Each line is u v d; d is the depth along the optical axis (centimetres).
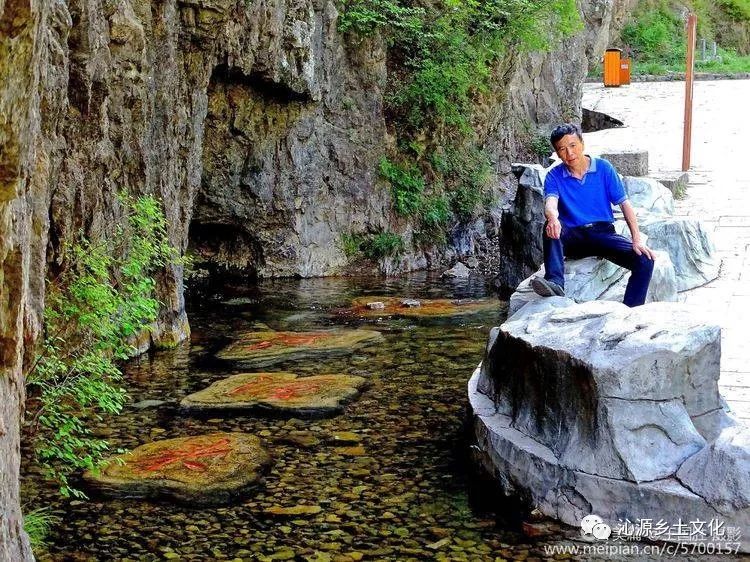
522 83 2250
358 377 845
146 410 761
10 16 304
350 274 1614
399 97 1689
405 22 1616
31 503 562
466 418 670
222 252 1584
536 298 716
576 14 2034
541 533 505
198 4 1118
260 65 1373
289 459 641
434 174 1775
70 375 689
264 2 1323
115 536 517
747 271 928
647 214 986
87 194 844
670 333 521
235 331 1092
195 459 625
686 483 488
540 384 553
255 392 791
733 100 2241
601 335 533
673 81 2934
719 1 4125
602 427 506
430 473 609
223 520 539
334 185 1625
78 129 831
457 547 495
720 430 524
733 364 653
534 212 1245
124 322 746
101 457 636
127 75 913
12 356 362
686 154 1384
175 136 1060
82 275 772
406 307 1244
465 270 1634
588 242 718
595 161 716
